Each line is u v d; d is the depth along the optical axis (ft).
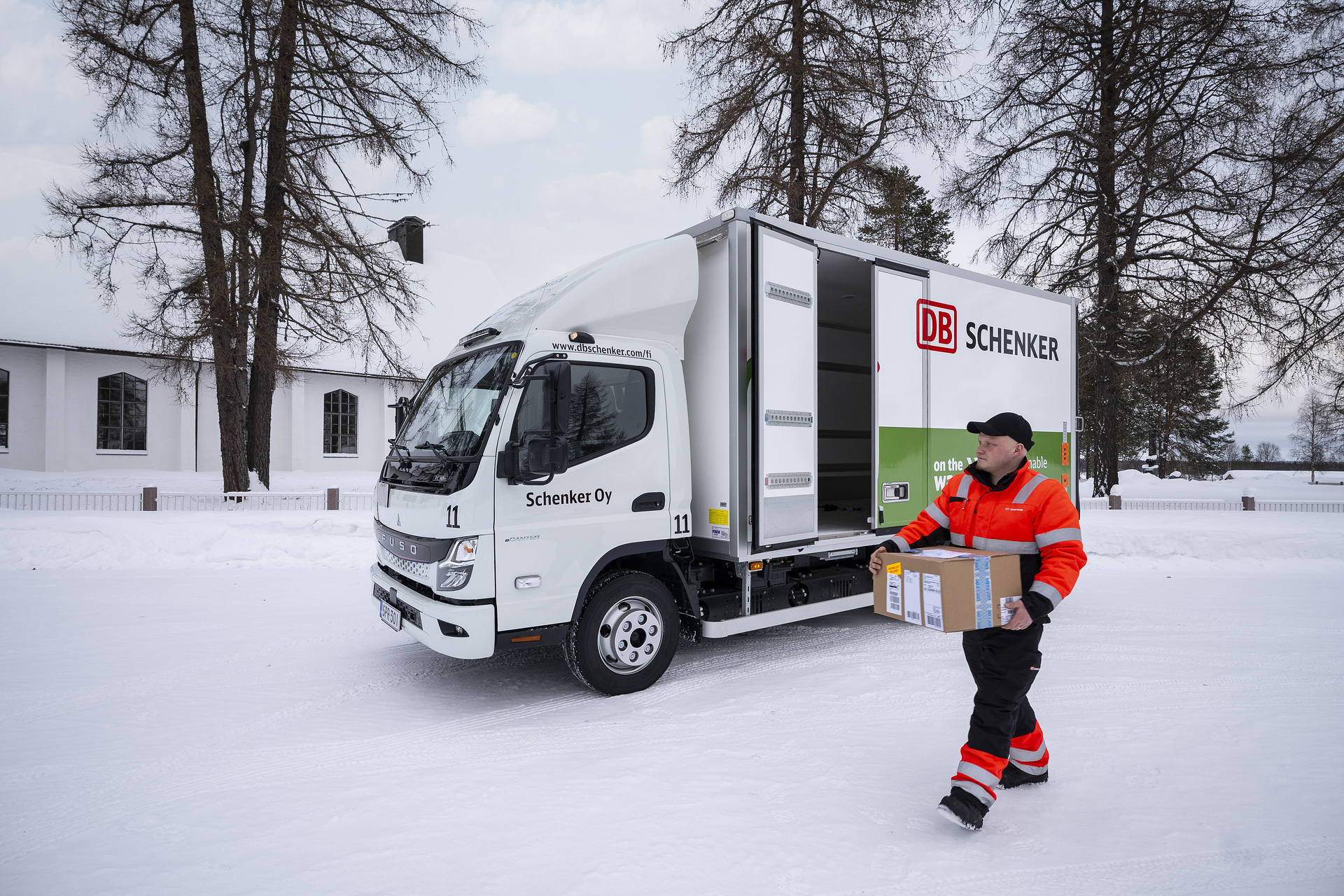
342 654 18.80
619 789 10.87
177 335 46.85
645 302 16.12
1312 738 12.72
